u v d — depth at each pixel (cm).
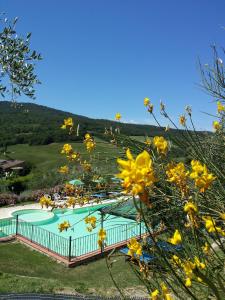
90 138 471
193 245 236
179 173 259
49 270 1177
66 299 663
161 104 390
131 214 425
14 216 2077
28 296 670
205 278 155
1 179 2875
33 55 574
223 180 320
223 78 418
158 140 310
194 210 180
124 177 133
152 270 233
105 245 241
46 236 1594
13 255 1308
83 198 529
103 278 938
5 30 564
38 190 2534
